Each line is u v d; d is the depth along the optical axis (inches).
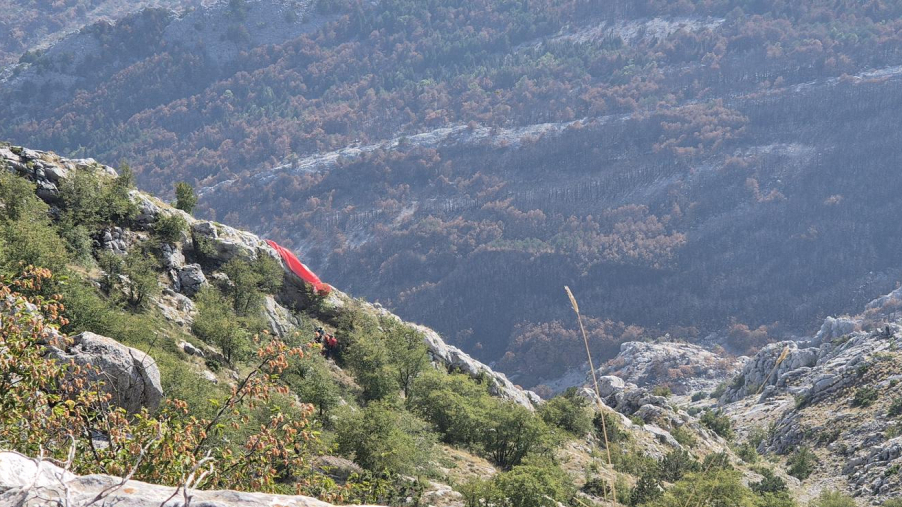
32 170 2351.1
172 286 2431.1
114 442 494.3
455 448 2172.7
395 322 3029.0
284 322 2650.1
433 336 3191.4
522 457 2132.1
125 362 1055.0
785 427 4704.7
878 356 4857.3
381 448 1537.9
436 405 2272.4
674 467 2628.0
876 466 3567.9
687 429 3860.7
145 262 2258.9
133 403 1053.2
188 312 2300.7
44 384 513.3
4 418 470.9
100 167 2652.6
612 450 2640.3
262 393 584.4
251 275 2591.0
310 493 657.6
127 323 1738.4
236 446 685.3
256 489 531.8
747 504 1678.2
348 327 2805.1
